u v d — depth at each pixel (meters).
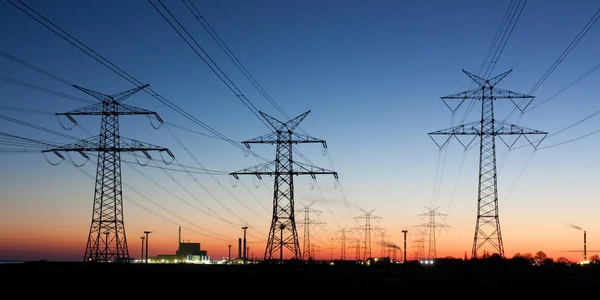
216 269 99.31
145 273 83.38
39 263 83.75
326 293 75.75
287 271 95.25
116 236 89.88
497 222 98.94
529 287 87.62
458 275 112.69
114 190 89.94
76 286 67.25
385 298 72.69
